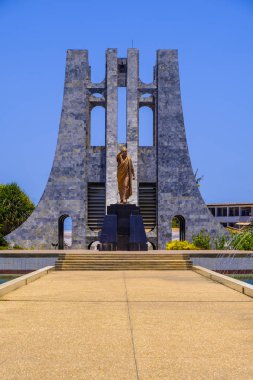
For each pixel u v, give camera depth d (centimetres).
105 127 6662
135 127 6600
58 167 6575
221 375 884
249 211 10612
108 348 1078
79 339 1162
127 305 1666
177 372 903
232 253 4069
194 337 1181
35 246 6488
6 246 6278
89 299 1806
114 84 6650
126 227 4312
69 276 2842
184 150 6656
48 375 885
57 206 6538
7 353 1036
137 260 3497
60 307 1622
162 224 6569
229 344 1109
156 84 6719
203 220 6581
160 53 6738
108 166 6531
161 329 1273
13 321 1377
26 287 2202
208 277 2745
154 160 6662
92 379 865
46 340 1152
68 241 10256
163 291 2055
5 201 8912
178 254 3588
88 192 6656
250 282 3566
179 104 6694
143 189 6688
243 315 1473
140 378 870
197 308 1602
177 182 6612
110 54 6694
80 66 6700
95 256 3544
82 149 6588
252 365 945
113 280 2573
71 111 6638
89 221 6631
